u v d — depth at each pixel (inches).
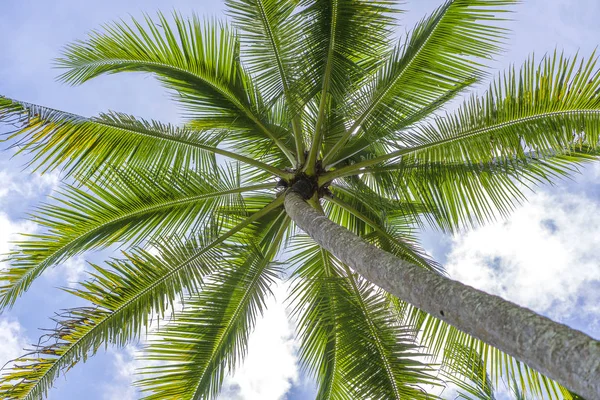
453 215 269.7
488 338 133.3
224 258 281.6
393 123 259.6
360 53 283.0
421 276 164.7
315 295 297.7
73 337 242.8
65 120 245.3
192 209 287.4
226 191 284.4
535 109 233.6
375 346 261.3
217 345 279.7
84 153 258.2
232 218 295.1
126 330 254.8
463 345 251.6
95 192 264.2
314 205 279.6
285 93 271.7
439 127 253.6
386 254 188.7
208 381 273.3
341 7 259.6
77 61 269.4
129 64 270.7
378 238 303.9
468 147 252.4
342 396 290.0
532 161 261.1
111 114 259.9
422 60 255.3
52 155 250.7
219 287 281.4
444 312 149.8
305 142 311.9
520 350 122.3
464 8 243.4
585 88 221.8
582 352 108.5
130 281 260.7
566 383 109.3
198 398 267.1
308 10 261.7
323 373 297.7
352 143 286.4
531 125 236.5
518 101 236.7
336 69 267.6
